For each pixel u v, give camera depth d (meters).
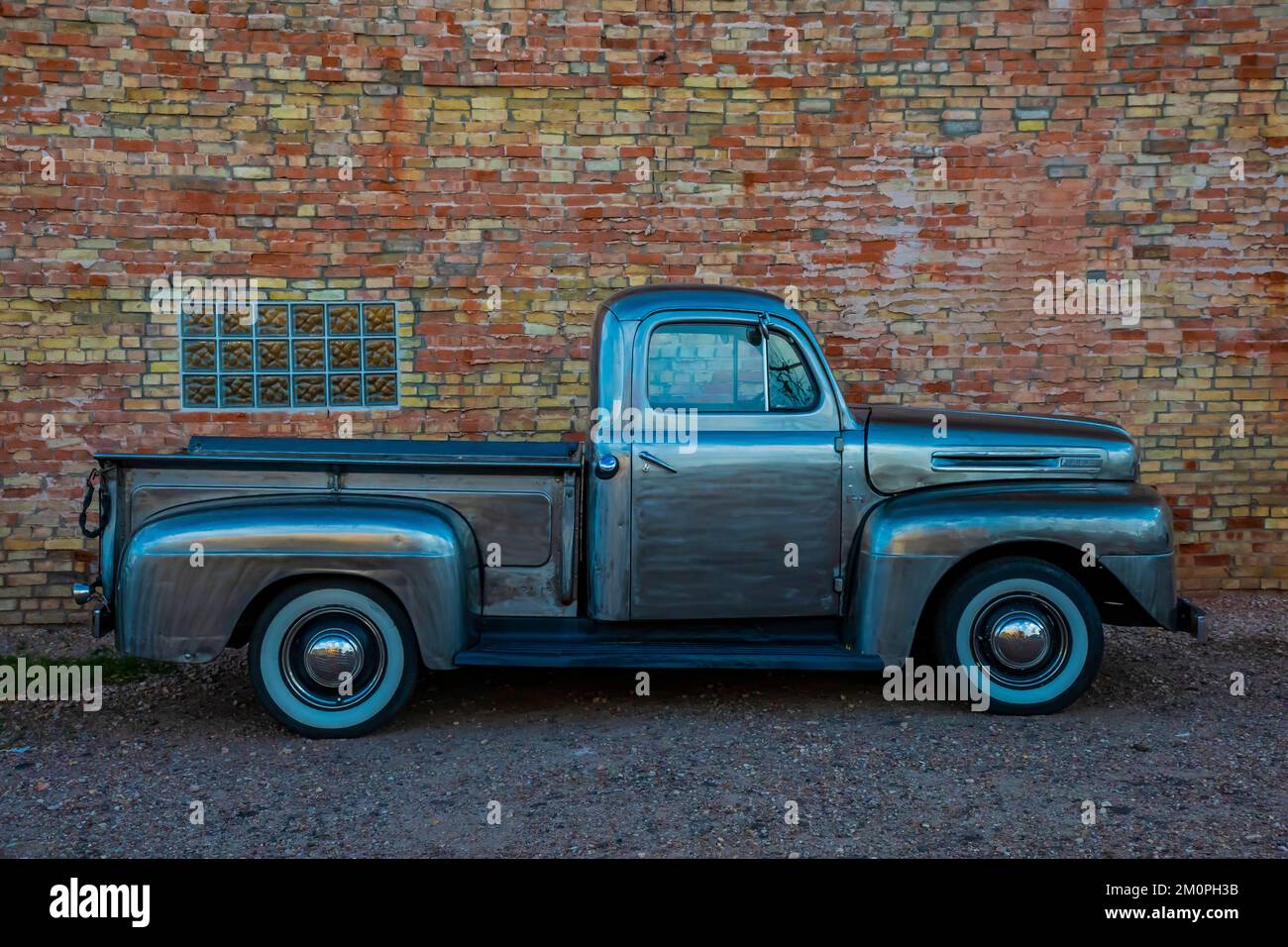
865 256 7.20
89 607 6.95
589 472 5.09
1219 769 4.45
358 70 6.96
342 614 4.84
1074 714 5.12
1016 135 7.18
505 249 7.11
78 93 6.78
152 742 4.86
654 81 7.09
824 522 5.09
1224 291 7.23
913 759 4.55
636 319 5.06
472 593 4.96
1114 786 4.27
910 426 5.21
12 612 6.90
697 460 4.99
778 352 5.14
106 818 4.05
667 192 7.14
